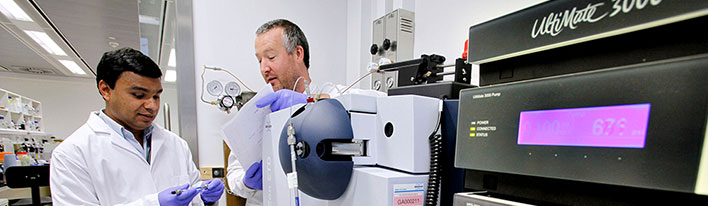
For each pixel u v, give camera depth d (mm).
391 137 497
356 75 1905
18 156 3578
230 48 1641
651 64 262
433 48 1482
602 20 295
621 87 278
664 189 246
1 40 3969
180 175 1190
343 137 472
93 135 1010
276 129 633
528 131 341
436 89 584
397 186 426
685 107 239
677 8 249
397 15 1550
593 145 292
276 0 1775
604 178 281
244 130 743
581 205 313
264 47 1087
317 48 1915
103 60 943
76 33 3613
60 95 6477
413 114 462
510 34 369
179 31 1523
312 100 577
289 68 1115
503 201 357
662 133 250
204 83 1575
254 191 1007
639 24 271
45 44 4129
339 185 485
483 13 1211
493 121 375
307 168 470
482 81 428
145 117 1021
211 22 1601
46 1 2723
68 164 928
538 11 344
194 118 1553
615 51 300
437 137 479
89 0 2652
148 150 1171
